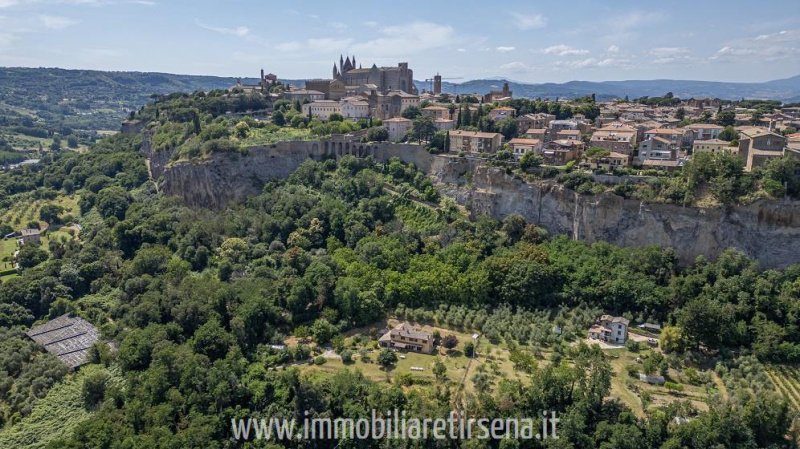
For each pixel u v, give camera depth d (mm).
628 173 191000
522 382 137125
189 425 124625
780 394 129750
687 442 117625
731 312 147375
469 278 175000
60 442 119562
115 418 125938
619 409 126062
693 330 146750
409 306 176625
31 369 147125
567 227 192750
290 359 153125
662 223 175000
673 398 131625
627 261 172625
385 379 141750
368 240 199750
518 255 180750
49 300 185500
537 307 170875
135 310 163875
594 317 163375
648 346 151625
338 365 149000
